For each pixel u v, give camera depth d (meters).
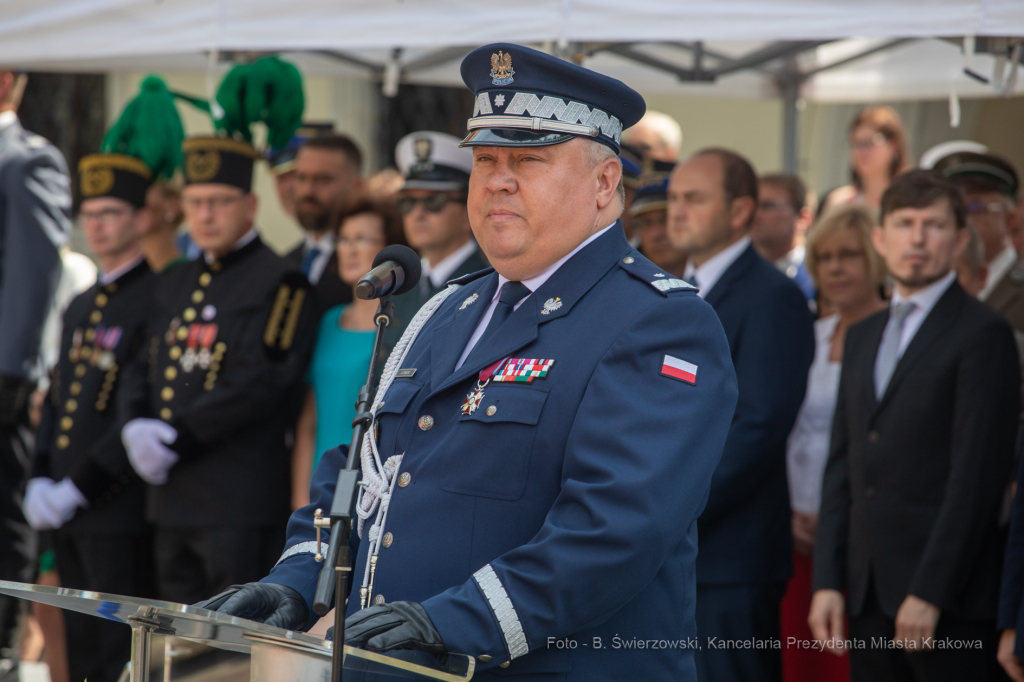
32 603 13.49
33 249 13.55
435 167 11.69
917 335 9.42
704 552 9.77
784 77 17.23
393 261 6.07
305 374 11.90
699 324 5.70
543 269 6.03
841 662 11.27
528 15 9.86
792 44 14.43
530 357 5.79
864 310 11.66
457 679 4.80
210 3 10.70
